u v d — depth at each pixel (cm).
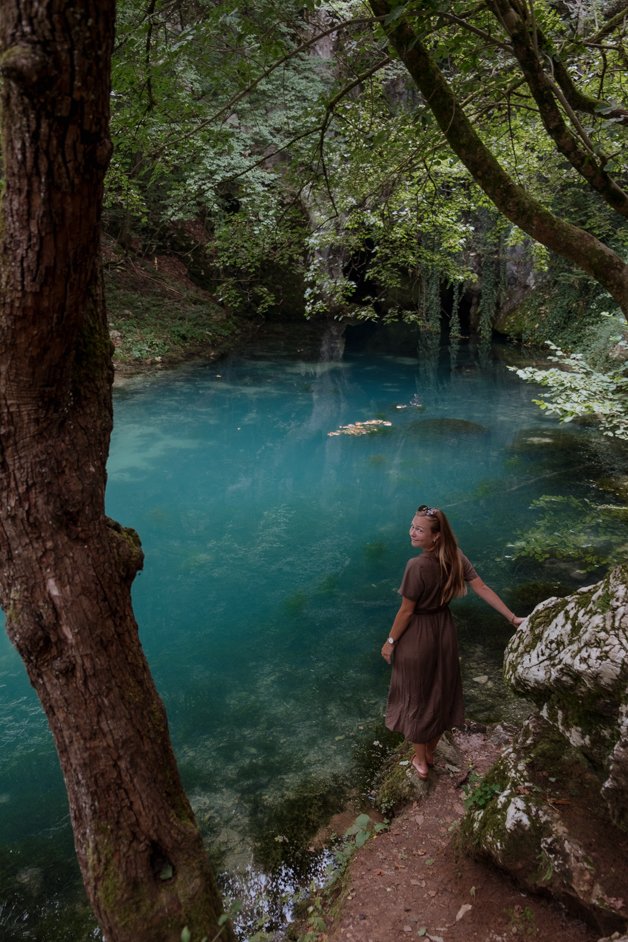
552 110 290
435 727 374
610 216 1566
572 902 258
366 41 462
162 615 653
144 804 192
